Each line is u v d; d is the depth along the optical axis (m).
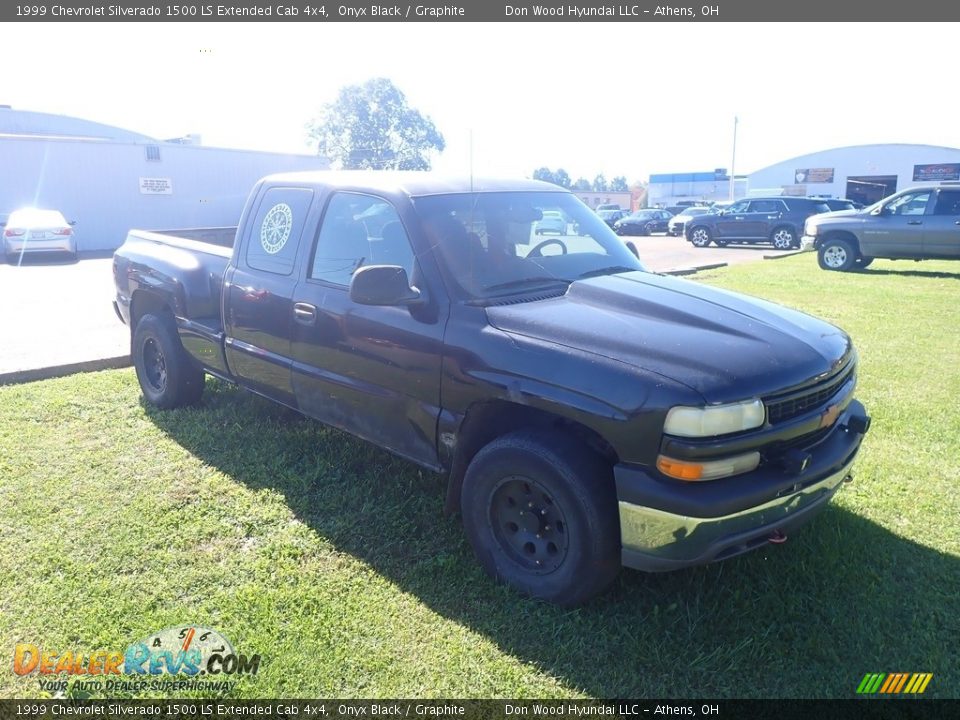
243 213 4.72
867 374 6.61
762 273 14.92
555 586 3.05
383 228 3.81
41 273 15.71
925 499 4.10
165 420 5.18
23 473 4.29
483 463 3.21
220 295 4.80
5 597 3.09
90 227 24.92
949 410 5.58
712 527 2.74
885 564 3.44
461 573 3.34
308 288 4.09
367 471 4.35
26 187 23.41
